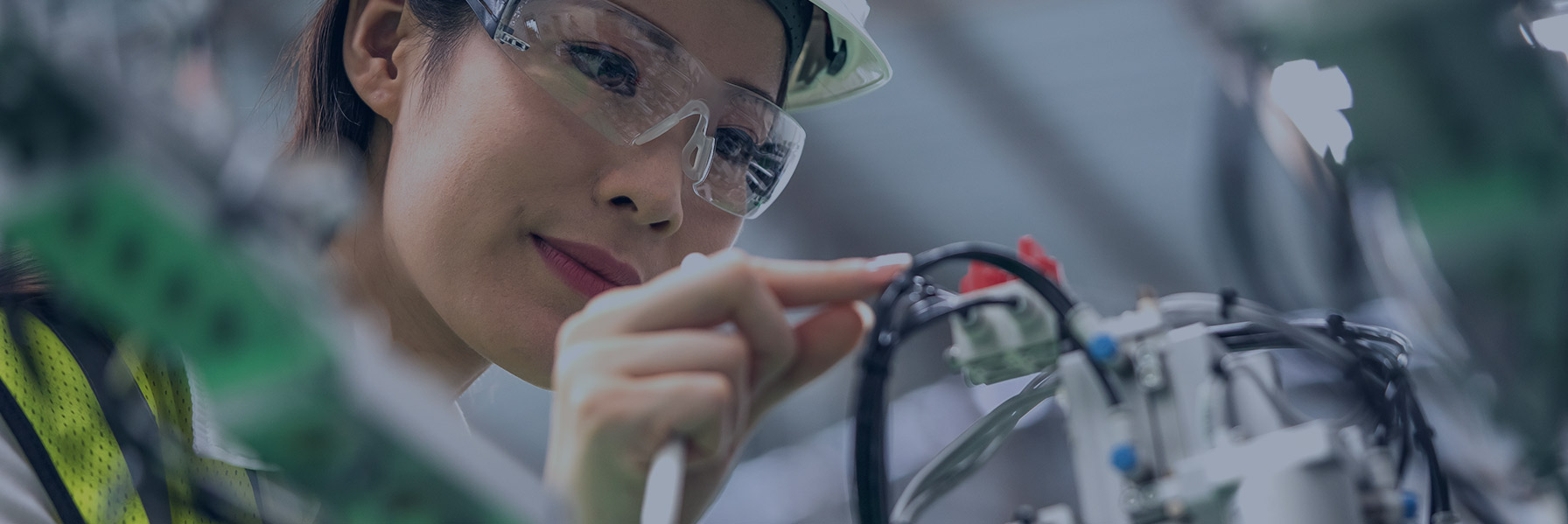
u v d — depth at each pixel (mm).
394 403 242
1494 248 358
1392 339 810
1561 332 366
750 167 1164
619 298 648
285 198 219
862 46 1450
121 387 718
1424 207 359
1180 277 7582
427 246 1061
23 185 187
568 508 273
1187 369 682
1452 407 836
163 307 203
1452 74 338
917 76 6758
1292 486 571
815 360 689
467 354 1198
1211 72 811
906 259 717
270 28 1810
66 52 191
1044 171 7387
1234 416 651
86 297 200
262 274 213
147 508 645
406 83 1118
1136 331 709
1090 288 7672
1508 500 764
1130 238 7617
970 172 7508
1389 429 792
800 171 7500
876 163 7473
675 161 1068
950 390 5191
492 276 1051
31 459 662
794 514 5594
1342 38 346
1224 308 798
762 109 1150
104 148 190
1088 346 702
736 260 643
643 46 1043
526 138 1027
